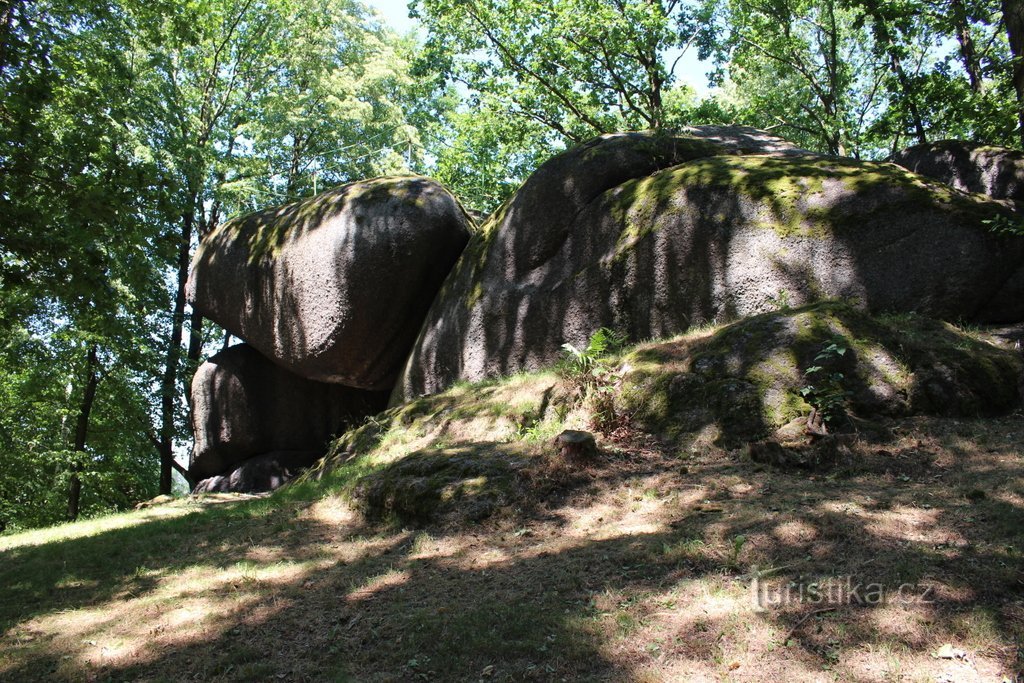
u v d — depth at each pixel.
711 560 4.84
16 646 4.79
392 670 4.02
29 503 22.42
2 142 9.49
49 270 9.64
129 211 10.12
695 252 10.22
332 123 24.20
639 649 3.94
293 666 4.16
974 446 6.41
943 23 14.45
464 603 4.73
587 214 11.55
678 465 6.89
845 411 7.05
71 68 12.23
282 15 23.06
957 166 11.76
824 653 3.72
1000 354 7.64
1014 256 8.93
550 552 5.45
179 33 15.14
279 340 14.96
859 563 4.46
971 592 4.03
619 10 21.25
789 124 25.41
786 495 5.77
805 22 24.42
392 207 13.91
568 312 11.20
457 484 6.83
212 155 21.19
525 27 21.75
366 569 5.71
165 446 20.92
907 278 9.09
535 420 8.88
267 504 8.59
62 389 21.92
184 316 22.00
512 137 24.14
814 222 9.68
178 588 5.74
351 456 10.62
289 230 15.00
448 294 13.20
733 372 7.74
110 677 4.23
